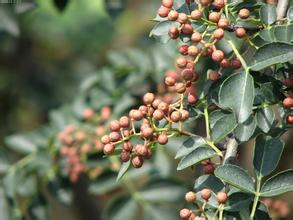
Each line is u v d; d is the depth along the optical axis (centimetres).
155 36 54
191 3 54
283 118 53
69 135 82
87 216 114
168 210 79
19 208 84
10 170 83
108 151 52
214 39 52
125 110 86
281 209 73
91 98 88
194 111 54
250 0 54
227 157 52
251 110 50
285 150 93
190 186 71
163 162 81
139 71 88
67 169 83
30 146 85
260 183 52
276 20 53
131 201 79
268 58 51
